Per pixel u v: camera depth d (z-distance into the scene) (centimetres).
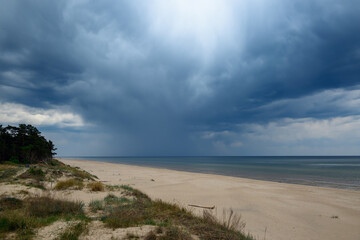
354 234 890
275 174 3741
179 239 513
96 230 568
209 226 659
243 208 1283
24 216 639
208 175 3278
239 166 6469
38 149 3644
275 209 1267
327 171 4353
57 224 604
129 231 556
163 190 1814
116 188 1506
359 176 3359
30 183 1353
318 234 883
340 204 1410
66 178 1756
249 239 637
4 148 3025
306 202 1459
